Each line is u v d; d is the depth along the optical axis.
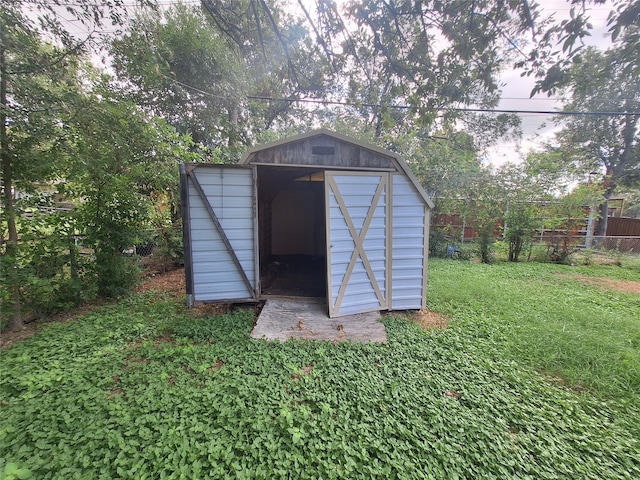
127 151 4.71
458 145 11.51
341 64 3.64
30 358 3.07
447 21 2.71
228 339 3.66
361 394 2.64
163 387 2.63
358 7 2.95
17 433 2.06
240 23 4.63
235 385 2.68
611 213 17.53
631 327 4.37
